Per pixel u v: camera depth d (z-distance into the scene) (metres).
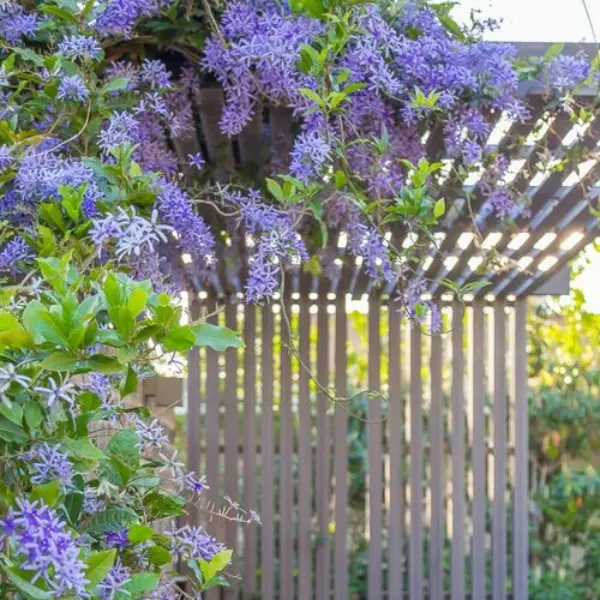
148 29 1.98
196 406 4.96
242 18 1.90
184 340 1.09
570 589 5.47
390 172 2.12
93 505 1.43
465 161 2.12
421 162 1.96
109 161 1.84
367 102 2.01
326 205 2.20
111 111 1.93
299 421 4.97
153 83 1.98
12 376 1.00
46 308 1.10
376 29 1.93
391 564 4.98
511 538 5.10
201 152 2.48
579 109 2.20
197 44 1.97
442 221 2.91
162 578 1.65
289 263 2.04
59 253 1.57
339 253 3.01
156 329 1.08
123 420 1.68
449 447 5.38
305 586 4.95
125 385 1.17
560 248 3.83
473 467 5.00
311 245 2.87
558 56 2.12
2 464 1.13
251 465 4.94
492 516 4.99
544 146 2.31
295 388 5.50
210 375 4.95
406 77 2.04
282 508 4.96
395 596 4.97
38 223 1.65
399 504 4.98
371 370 4.93
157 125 2.06
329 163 2.01
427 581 5.12
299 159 1.90
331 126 2.01
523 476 4.98
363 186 2.23
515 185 2.56
